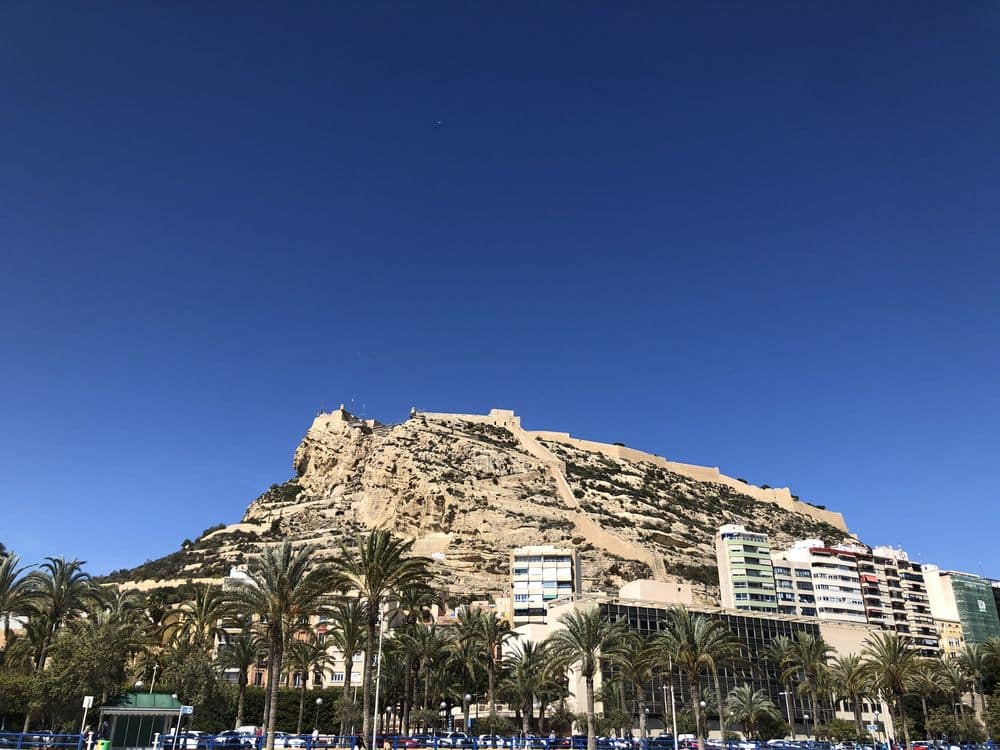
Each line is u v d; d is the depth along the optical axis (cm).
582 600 10894
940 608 17650
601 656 7294
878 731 10731
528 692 8200
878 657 8781
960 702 11581
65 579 6731
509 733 8831
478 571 15488
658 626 11019
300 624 5891
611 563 16075
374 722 5766
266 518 19438
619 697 9181
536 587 14062
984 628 17350
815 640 10681
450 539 16650
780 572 15575
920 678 9412
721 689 10712
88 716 6122
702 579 16988
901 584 16925
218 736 6531
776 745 8119
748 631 11806
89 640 6288
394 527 17588
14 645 7050
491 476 19075
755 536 15600
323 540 17038
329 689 9544
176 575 15738
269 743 5219
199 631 8344
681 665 7531
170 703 6034
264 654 8406
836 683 9819
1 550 6862
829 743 8956
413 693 8206
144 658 8175
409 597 7494
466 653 8106
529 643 8569
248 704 9000
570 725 9469
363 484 19650
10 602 6147
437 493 17688
